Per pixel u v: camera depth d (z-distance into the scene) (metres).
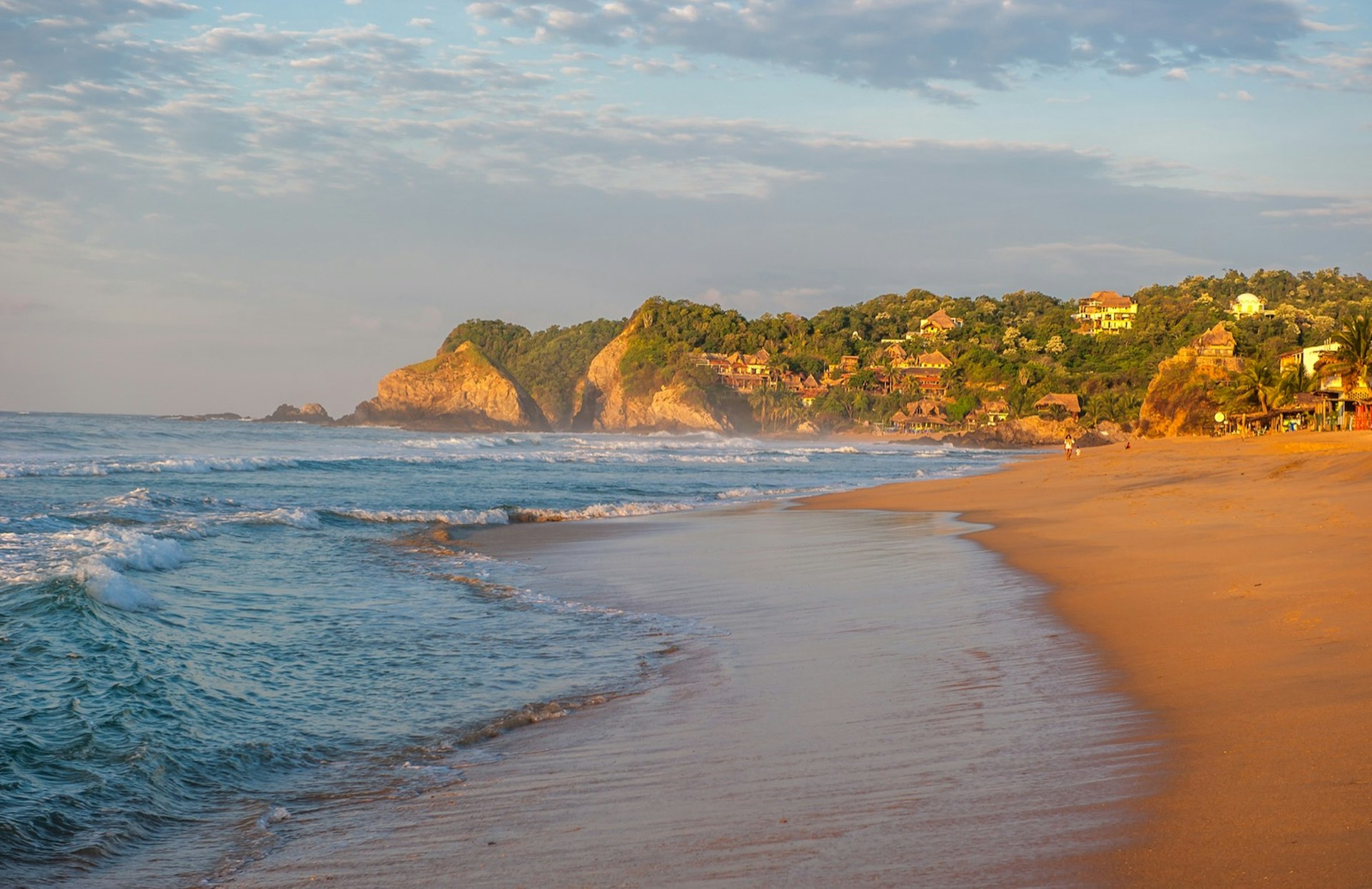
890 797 5.23
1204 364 126.69
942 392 175.75
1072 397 148.62
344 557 17.47
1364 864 3.75
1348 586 9.80
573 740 7.14
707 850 4.71
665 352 192.75
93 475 34.53
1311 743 5.28
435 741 7.36
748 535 21.38
